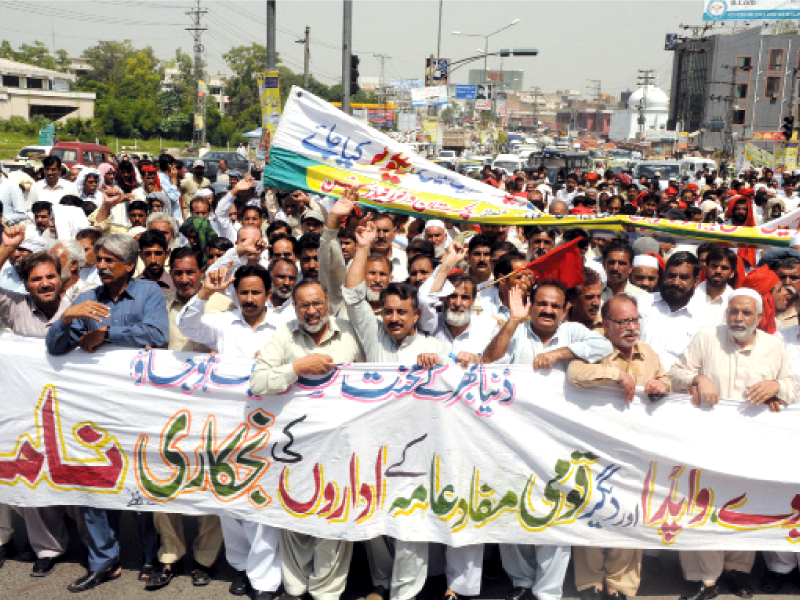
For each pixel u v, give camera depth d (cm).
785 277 559
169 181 1159
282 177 592
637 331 450
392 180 590
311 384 457
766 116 7231
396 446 457
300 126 588
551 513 458
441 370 452
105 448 477
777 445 457
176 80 13075
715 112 7538
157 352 470
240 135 8069
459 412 453
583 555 476
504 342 457
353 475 459
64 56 14088
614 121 11912
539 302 464
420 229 958
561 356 448
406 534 457
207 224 752
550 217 593
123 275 476
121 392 472
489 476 456
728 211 1029
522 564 469
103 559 479
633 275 637
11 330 512
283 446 462
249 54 11100
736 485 459
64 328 455
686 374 474
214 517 481
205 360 466
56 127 6438
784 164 3522
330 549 459
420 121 6806
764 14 5297
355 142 588
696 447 455
